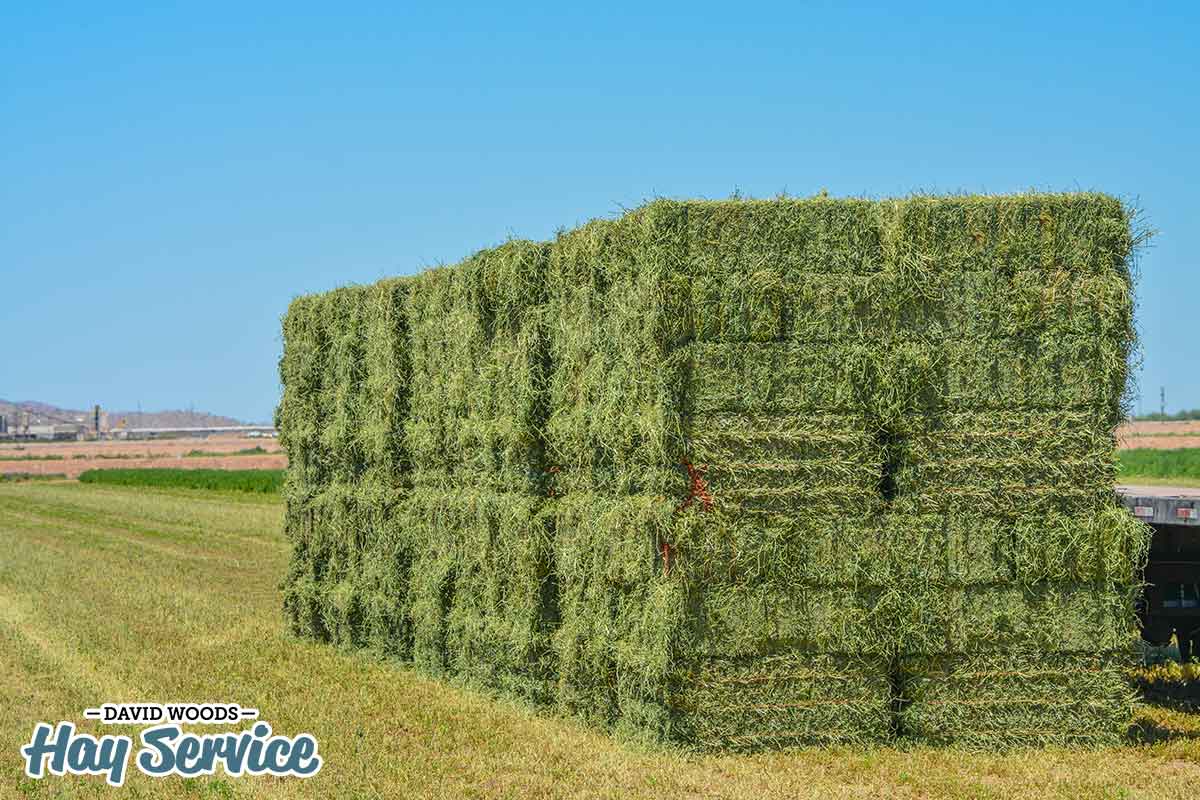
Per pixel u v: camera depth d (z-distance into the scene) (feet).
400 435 46.80
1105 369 33.55
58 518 126.52
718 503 32.83
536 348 37.99
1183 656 41.04
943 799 28.81
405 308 46.57
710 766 31.76
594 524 35.29
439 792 29.53
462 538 42.27
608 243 34.68
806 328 32.89
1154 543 39.11
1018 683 33.78
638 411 33.30
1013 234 33.32
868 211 33.04
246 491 191.62
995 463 33.32
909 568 33.19
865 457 33.04
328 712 37.93
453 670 43.04
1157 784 29.89
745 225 32.78
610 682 35.45
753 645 33.01
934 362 33.22
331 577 51.26
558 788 29.84
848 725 33.45
